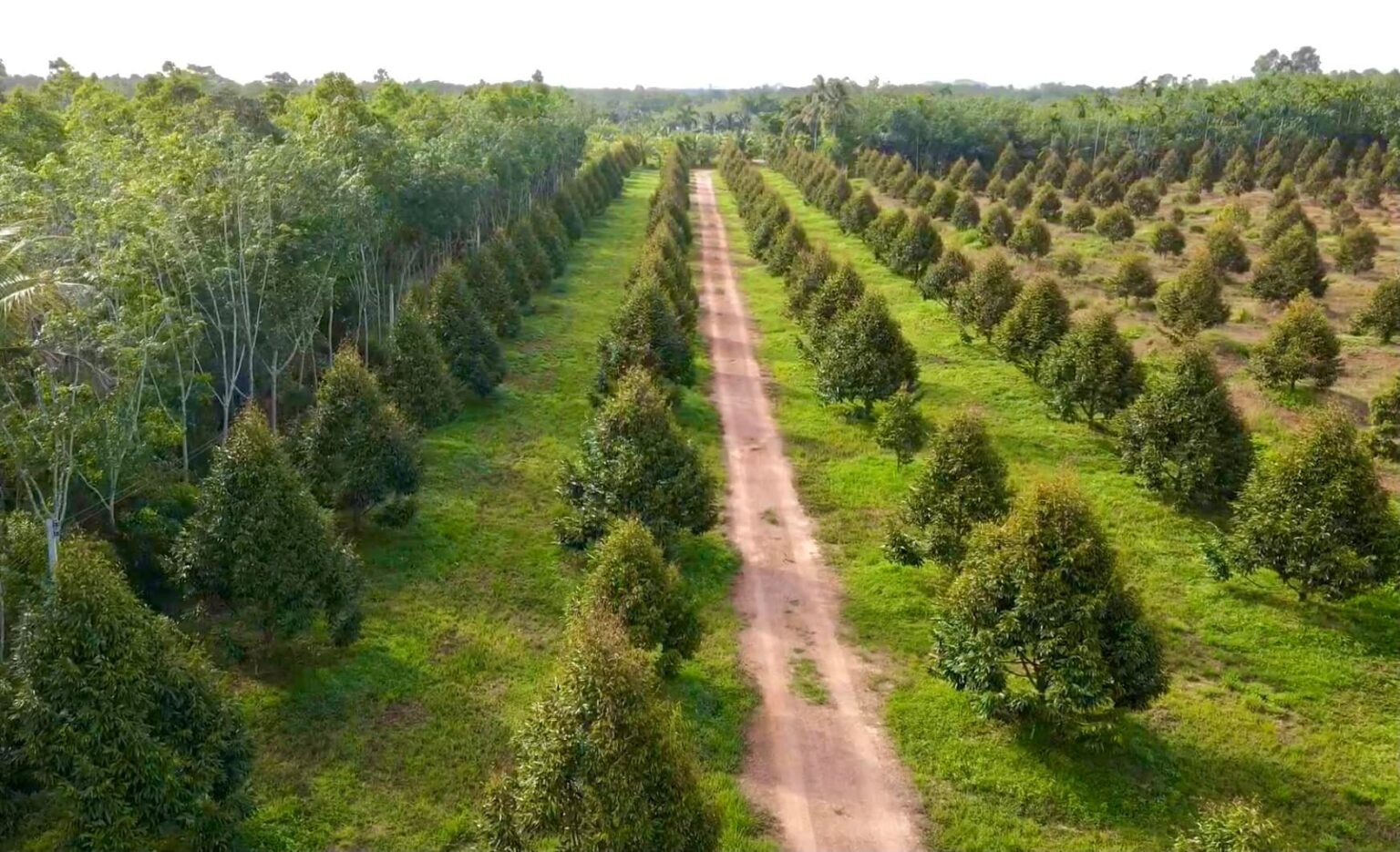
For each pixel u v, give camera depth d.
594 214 85.69
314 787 16.86
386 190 39.56
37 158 34.50
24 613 14.71
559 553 25.81
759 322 52.50
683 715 18.95
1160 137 104.50
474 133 56.66
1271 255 49.09
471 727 18.66
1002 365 42.56
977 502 23.05
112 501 22.77
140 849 14.06
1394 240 65.00
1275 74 131.50
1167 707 19.52
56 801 14.99
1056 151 108.62
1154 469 28.47
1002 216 66.44
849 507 29.31
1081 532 17.44
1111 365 33.91
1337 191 75.94
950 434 23.73
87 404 21.45
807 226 81.31
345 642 20.44
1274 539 22.84
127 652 13.96
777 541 27.23
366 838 15.80
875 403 37.12
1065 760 17.91
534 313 52.62
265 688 19.61
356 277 40.56
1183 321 42.75
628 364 35.53
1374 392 37.12
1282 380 36.34
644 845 12.62
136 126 34.56
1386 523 22.22
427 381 32.84
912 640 22.12
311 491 24.69
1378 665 20.97
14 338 20.00
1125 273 50.16
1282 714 19.36
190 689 14.76
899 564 24.77
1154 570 24.97
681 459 24.47
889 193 95.44
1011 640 17.69
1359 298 50.59
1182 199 84.75
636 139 149.12
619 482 23.41
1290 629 22.30
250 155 29.30
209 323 29.78
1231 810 13.77
